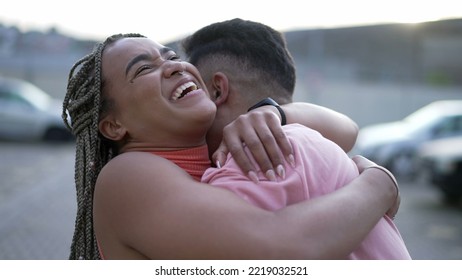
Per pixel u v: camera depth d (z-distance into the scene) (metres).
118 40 1.58
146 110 1.47
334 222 1.22
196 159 1.53
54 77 25.17
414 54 31.08
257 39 1.78
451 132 12.87
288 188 1.31
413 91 23.34
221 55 1.77
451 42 30.30
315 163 1.40
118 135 1.53
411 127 13.53
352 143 1.83
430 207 9.84
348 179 1.43
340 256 1.21
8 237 6.99
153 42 1.58
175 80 1.51
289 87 1.84
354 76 28.02
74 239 1.63
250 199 1.29
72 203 9.28
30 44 25.38
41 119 17.42
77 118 1.62
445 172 9.69
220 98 1.75
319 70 26.06
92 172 1.56
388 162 12.84
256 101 1.75
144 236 1.25
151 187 1.28
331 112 1.83
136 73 1.49
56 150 16.45
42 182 11.21
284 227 1.19
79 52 25.62
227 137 1.42
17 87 18.03
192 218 1.21
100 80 1.53
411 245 7.09
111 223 1.33
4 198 9.49
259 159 1.35
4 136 17.81
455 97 23.36
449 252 6.72
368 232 1.28
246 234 1.18
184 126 1.47
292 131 1.47
